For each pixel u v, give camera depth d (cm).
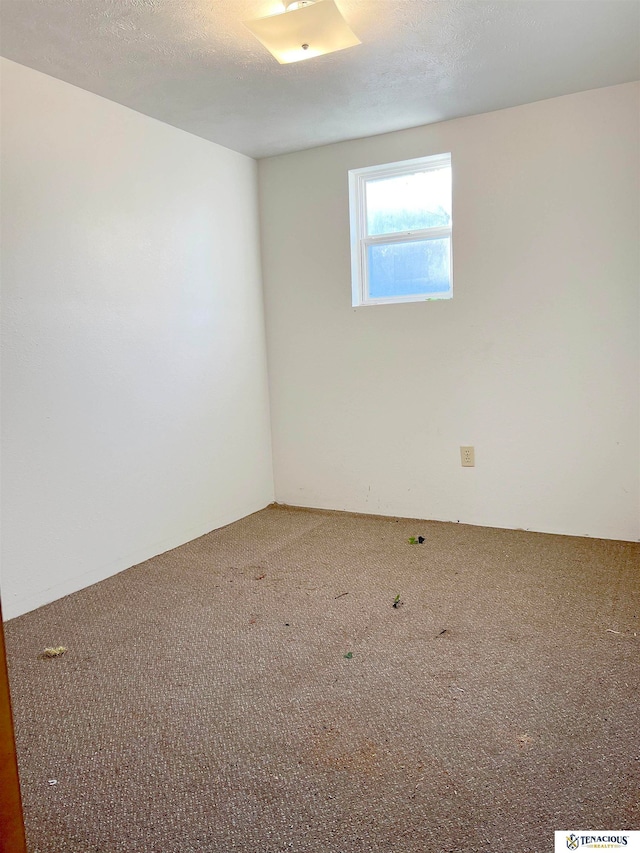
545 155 296
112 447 279
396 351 344
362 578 266
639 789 136
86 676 193
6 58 227
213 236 337
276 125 309
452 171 316
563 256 298
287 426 386
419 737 157
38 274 242
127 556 288
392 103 285
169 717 170
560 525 316
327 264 357
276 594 252
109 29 208
